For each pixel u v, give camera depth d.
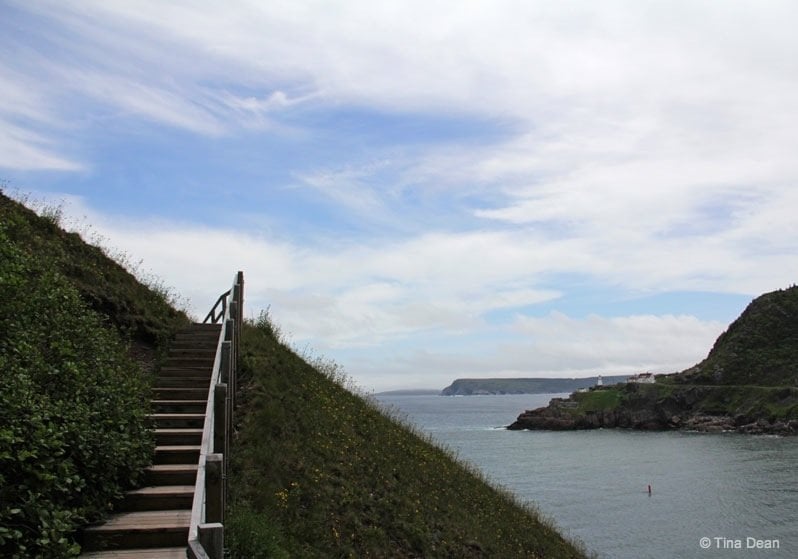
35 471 6.57
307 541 10.60
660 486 51.91
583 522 38.22
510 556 14.70
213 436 8.76
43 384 8.57
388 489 14.17
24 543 6.06
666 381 140.50
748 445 84.44
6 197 17.03
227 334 13.03
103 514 7.95
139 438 9.69
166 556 7.21
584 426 127.69
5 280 9.73
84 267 16.44
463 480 18.55
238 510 9.69
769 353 132.75
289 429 13.88
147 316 16.80
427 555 12.40
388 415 21.03
